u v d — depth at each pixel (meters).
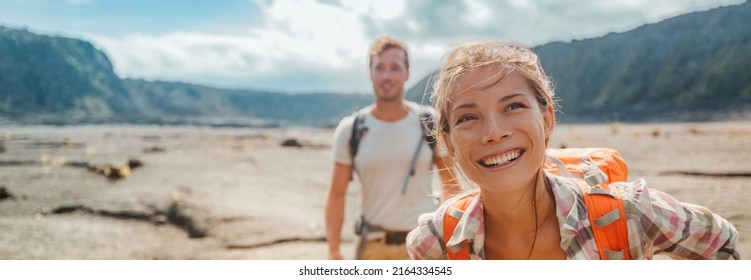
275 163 11.55
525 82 1.25
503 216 1.31
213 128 45.72
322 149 16.16
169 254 4.20
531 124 1.21
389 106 2.59
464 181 1.57
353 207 5.92
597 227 1.23
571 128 20.59
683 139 12.27
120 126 47.88
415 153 2.54
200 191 6.90
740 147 9.56
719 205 4.69
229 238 4.68
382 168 2.55
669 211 1.23
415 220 2.56
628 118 27.50
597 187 1.28
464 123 1.24
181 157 12.66
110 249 4.33
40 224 5.20
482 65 1.23
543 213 1.31
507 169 1.21
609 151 1.54
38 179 8.23
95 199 6.35
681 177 6.62
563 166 1.45
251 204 6.06
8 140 19.23
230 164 11.16
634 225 1.21
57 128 37.94
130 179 8.28
